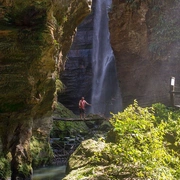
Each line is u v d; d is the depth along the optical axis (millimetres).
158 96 15758
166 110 7449
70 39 10703
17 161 7156
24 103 6867
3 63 6355
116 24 17391
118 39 17469
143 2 16203
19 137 7277
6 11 6352
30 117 7609
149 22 16094
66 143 13039
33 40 6434
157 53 15602
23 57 6449
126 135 4391
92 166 4477
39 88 7242
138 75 16891
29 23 6508
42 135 9703
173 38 15031
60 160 10797
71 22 9984
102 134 13352
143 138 4387
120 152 4312
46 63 6906
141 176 3900
